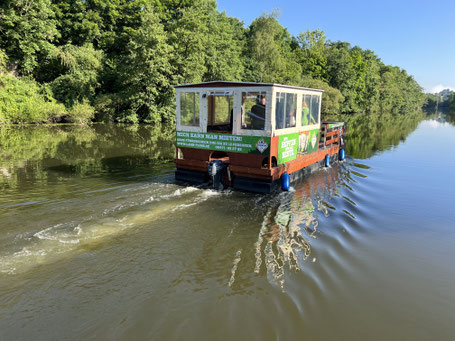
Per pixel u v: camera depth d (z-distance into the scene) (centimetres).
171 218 723
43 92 3195
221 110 1123
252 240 629
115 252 560
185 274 500
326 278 502
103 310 413
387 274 525
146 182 1025
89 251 559
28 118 2895
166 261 536
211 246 595
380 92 9319
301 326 395
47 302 425
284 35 7488
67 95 3275
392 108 10362
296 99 1033
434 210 855
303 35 7719
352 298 455
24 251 551
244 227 689
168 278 488
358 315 420
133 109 3450
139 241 604
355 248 616
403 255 594
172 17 4731
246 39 5894
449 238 677
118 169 1216
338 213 808
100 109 3425
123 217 717
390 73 10012
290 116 1008
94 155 1526
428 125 4328
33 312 406
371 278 511
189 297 443
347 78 7231
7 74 3077
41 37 3316
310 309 427
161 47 3372
